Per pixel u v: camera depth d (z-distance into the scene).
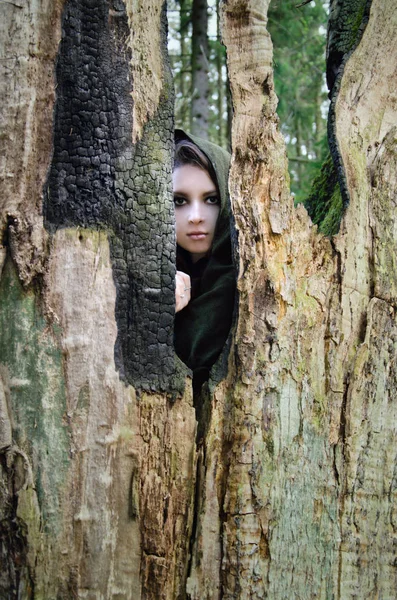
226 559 2.58
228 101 7.43
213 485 2.62
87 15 2.58
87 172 2.57
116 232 2.60
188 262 3.15
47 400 2.50
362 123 3.05
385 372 2.93
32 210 2.54
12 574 2.47
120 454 2.54
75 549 2.48
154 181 2.65
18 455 2.48
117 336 2.57
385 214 3.03
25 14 2.55
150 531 2.56
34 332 2.52
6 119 2.54
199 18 7.29
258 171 2.72
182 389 2.64
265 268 2.70
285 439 2.67
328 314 2.83
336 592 2.72
